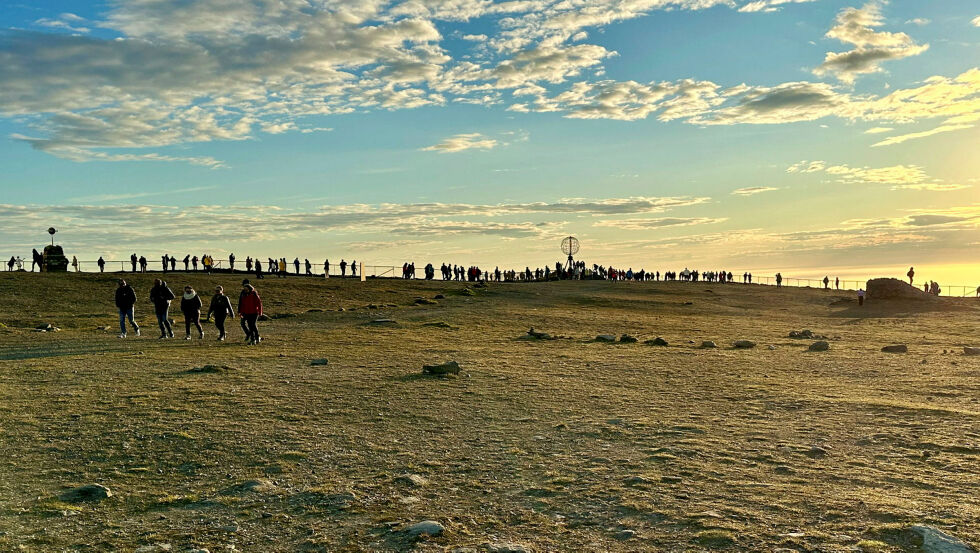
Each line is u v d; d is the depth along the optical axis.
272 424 12.90
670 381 18.81
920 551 6.87
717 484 9.41
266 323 37.16
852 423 13.52
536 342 29.55
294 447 11.34
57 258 69.00
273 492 9.16
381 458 10.78
